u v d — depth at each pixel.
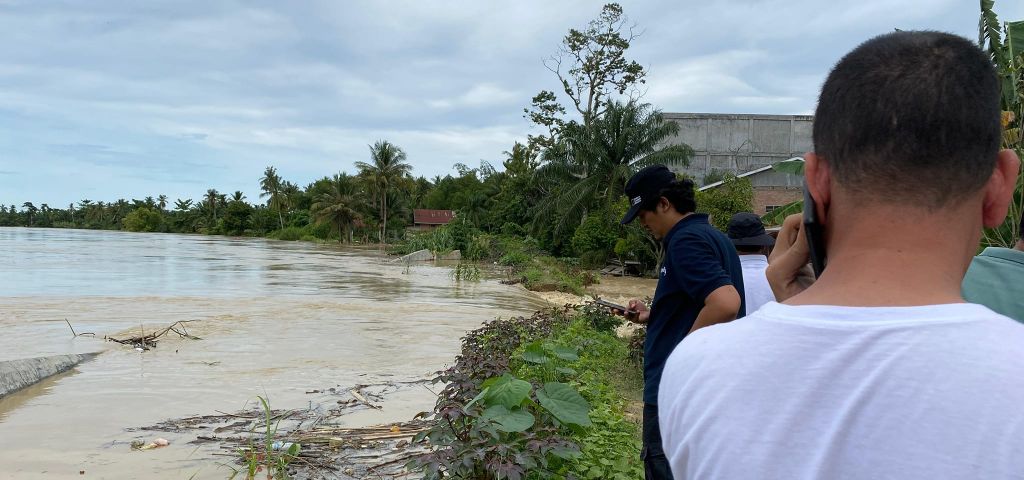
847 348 0.84
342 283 23.97
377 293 20.52
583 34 43.91
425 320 14.50
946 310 0.85
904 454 0.77
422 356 10.40
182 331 12.23
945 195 0.90
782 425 0.83
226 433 6.28
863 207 0.94
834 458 0.80
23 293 18.14
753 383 0.87
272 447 5.71
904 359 0.81
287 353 10.45
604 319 10.05
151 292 19.14
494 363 5.93
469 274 27.14
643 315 3.62
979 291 1.59
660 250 29.98
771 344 0.89
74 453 5.72
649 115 34.19
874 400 0.80
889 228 0.92
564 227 36.25
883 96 0.91
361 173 74.50
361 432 6.14
